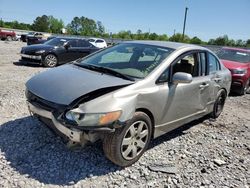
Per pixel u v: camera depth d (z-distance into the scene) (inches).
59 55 505.4
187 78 157.9
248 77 378.6
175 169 150.8
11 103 233.1
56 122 133.0
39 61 485.7
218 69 231.1
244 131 225.6
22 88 289.6
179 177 144.6
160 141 186.4
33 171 137.4
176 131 208.8
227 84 241.4
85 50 542.3
